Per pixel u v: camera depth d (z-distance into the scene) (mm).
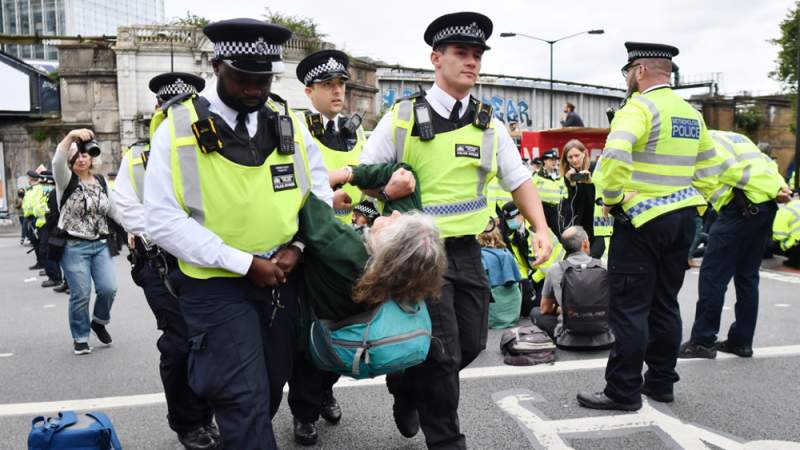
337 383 5180
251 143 2824
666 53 4465
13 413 4727
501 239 7137
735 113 44938
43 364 6016
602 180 4375
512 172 3824
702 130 4754
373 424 4371
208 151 2732
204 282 2828
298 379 3965
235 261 2756
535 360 5629
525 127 37688
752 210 5441
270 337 2994
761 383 5039
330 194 3178
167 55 27234
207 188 2752
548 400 4746
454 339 3438
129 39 26969
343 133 5422
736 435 4086
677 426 4230
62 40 30453
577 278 5965
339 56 5324
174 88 4527
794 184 14711
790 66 33594
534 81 38031
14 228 27328
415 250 2994
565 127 17797
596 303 5910
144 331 7266
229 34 2703
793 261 11039
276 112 2936
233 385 2736
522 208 3852
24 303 9453
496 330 6984
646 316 4469
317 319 3152
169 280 3016
